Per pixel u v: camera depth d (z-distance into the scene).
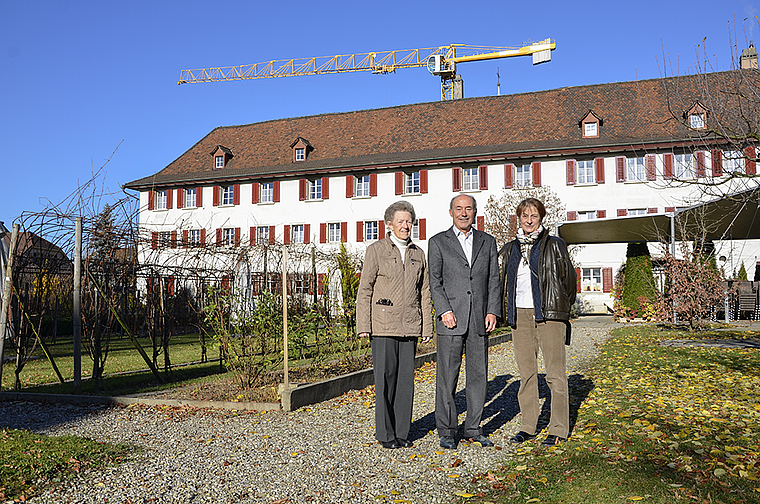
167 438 4.97
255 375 7.60
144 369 10.31
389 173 31.45
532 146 29.38
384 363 4.64
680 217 18.27
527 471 3.86
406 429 4.67
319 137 36.91
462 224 4.80
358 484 3.70
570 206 28.08
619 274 25.72
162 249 10.32
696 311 15.38
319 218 32.59
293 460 4.24
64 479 3.78
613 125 29.95
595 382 7.47
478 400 4.73
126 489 3.61
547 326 4.65
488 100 35.03
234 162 37.19
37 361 11.89
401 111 36.59
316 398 6.66
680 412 5.45
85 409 6.56
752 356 9.49
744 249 26.09
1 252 12.05
